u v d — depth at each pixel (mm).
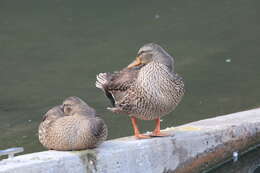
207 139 9234
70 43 17109
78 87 13750
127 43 16906
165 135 8867
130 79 8633
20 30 18250
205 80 13961
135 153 8281
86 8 20250
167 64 8492
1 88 13750
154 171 8500
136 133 8867
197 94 13062
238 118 10242
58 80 14250
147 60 8719
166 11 19859
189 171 9055
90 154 7871
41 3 20750
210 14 19469
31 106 12578
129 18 19234
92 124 7727
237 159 9727
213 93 13094
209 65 15016
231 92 13109
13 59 15836
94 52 16281
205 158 9258
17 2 20828
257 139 10023
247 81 13797
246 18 18984
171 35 17531
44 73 14773
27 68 15148
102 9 20125
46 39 17484
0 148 10250
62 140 7805
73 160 7707
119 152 8102
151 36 17453
